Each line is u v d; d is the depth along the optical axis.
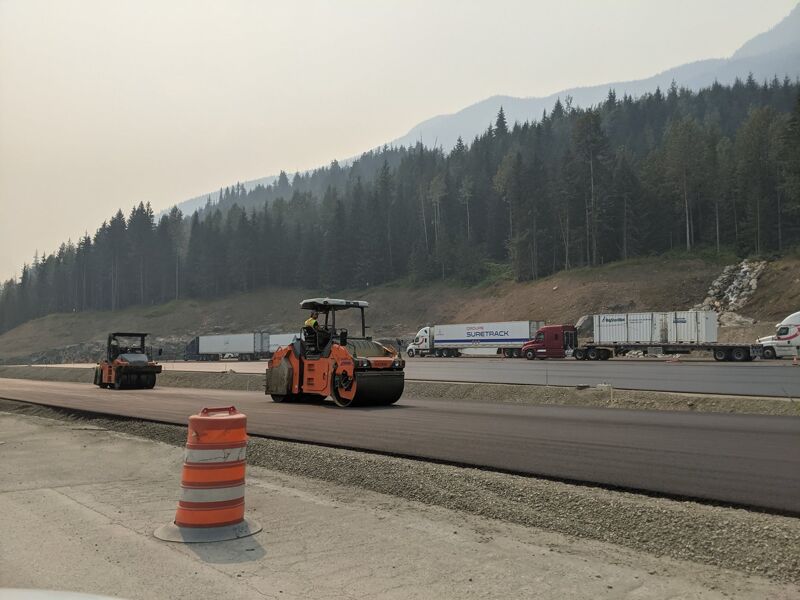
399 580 4.91
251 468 10.05
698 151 98.25
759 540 5.43
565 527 6.37
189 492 6.22
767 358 46.97
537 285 91.44
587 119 103.69
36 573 5.12
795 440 10.66
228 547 5.80
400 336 97.38
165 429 13.98
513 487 7.48
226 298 137.00
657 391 19.91
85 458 11.05
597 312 77.06
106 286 156.00
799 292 65.00
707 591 4.63
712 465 8.42
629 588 4.70
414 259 116.06
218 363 75.00
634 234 96.88
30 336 144.12
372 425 13.54
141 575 5.07
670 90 193.50
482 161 153.75
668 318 49.56
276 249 140.62
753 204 87.81
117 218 155.38
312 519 6.78
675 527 5.91
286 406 19.05
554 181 109.38
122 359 32.69
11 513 7.11
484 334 63.44
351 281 129.62
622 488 7.25
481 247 126.50
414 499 7.77
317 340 19.81
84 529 6.43
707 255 84.94
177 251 156.38
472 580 4.89
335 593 4.66
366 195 158.62
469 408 17.84
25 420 17.69
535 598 4.52
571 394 20.31
